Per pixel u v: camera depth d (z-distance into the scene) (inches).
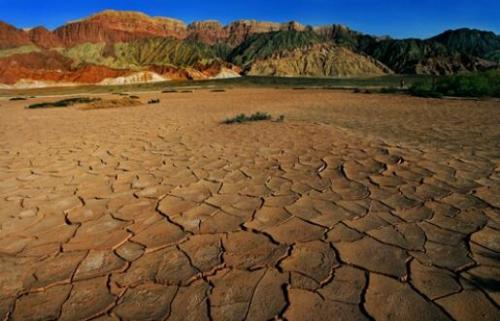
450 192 144.3
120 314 79.4
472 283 84.5
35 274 96.4
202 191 159.5
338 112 509.0
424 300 79.4
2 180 192.5
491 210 125.2
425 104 589.9
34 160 242.1
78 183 180.7
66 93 2407.7
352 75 7057.1
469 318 73.7
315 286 86.0
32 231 124.2
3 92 2913.4
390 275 89.0
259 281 89.0
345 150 225.8
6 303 84.7
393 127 329.4
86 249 109.4
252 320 75.8
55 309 82.1
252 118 414.9
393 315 75.4
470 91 785.6
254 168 194.4
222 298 83.2
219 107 709.3
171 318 77.4
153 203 146.9
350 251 101.4
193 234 116.6
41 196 162.1
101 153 257.1
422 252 99.3
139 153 250.4
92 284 91.1
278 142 264.2
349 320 74.5
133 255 104.7
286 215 128.9
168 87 2714.1
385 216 124.3
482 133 279.0
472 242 103.5
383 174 172.4
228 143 270.7
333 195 147.4
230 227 120.8
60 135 362.6
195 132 340.2
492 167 176.9
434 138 263.3
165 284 89.6
